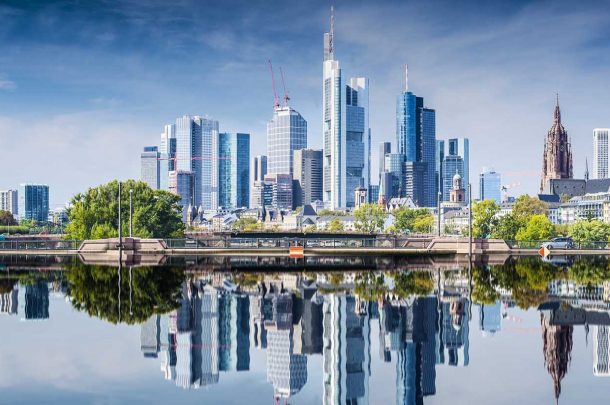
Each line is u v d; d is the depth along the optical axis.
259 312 45.88
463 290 57.69
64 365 31.69
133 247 120.69
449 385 28.78
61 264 91.31
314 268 83.94
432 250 121.88
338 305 49.12
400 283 63.78
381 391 28.33
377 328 40.59
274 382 29.47
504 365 31.78
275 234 190.12
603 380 29.08
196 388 28.33
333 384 29.27
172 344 36.12
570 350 34.59
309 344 36.69
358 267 85.31
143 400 26.61
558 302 50.06
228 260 100.88
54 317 43.81
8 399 26.59
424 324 41.69
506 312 45.53
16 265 89.31
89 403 26.14
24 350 34.50
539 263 92.25
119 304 49.28
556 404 25.91
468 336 38.22
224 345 36.00
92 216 165.50
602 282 63.88
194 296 53.81
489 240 122.69
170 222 178.62
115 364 31.94
